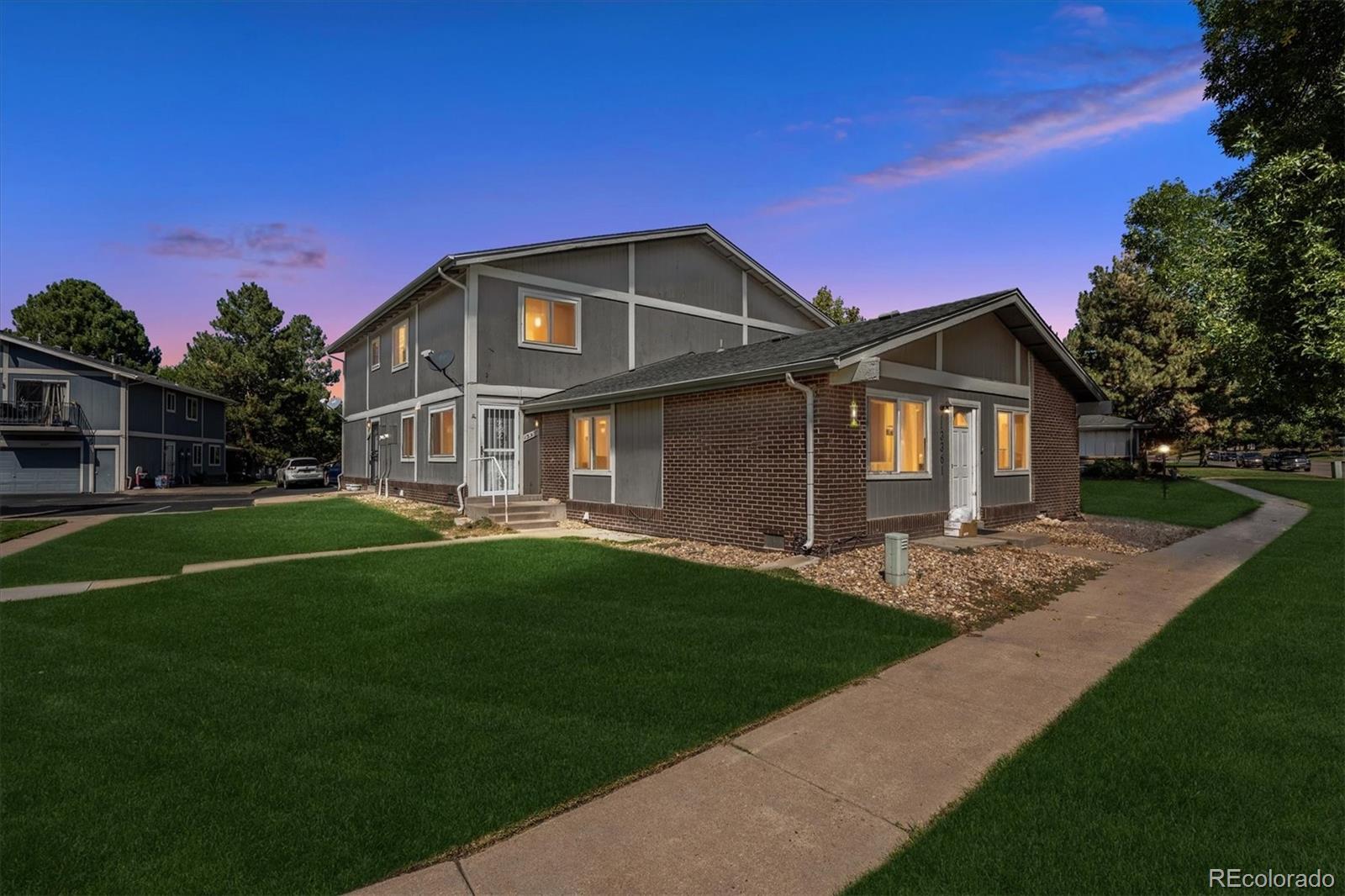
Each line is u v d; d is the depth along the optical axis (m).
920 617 7.06
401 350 20.14
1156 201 23.59
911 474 11.59
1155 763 3.80
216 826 3.17
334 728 4.25
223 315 45.41
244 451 44.69
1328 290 7.21
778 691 4.96
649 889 2.75
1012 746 4.09
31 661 5.53
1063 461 15.91
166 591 7.95
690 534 11.90
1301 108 9.22
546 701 4.73
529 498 16.02
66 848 2.99
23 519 15.61
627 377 15.95
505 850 3.03
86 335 46.22
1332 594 7.95
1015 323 13.73
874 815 3.33
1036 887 2.75
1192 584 8.89
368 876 2.83
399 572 9.07
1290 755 3.89
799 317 23.48
